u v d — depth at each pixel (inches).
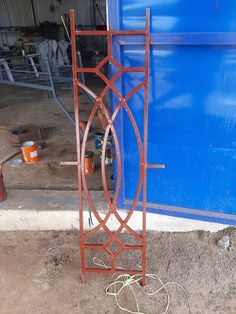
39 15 498.0
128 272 82.4
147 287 82.8
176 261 90.7
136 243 97.7
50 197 108.7
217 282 83.6
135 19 74.7
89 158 124.3
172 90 79.7
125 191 96.2
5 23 502.6
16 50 404.8
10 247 98.6
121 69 71.2
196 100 79.0
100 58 375.2
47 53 286.5
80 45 408.8
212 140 82.0
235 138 80.0
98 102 73.3
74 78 72.7
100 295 81.3
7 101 251.3
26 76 238.8
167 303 78.3
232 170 83.7
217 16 69.4
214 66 74.5
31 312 77.4
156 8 72.4
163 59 76.9
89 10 468.8
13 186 120.5
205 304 77.8
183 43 72.5
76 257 93.8
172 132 84.1
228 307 76.9
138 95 82.4
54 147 156.4
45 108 226.7
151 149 87.7
